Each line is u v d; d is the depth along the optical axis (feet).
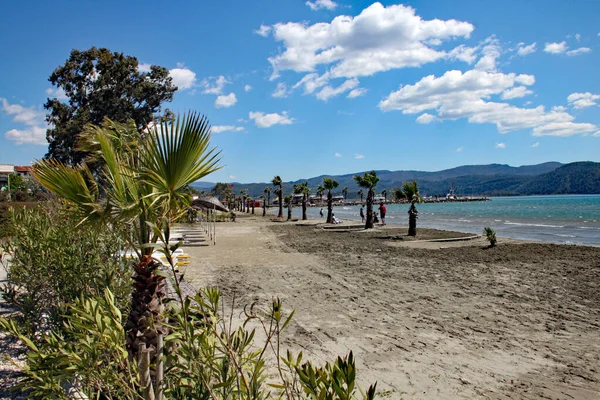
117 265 18.22
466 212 256.73
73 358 7.63
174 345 8.86
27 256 18.21
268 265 52.21
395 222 154.30
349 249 68.49
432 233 91.61
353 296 34.30
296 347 22.08
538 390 17.07
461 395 16.69
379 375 18.61
